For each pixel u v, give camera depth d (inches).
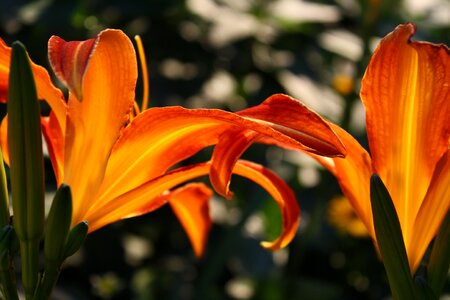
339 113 48.6
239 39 50.1
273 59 51.1
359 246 56.0
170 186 22.9
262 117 22.3
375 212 21.8
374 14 46.6
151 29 49.5
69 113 22.2
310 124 22.0
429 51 21.5
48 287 22.0
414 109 22.1
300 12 49.0
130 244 52.2
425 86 21.9
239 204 51.7
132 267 51.8
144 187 22.7
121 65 22.0
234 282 52.6
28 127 21.3
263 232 51.9
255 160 49.2
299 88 49.1
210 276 49.3
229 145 22.4
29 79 21.1
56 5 45.9
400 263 21.8
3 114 44.9
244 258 51.2
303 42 51.9
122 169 22.6
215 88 50.3
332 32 49.8
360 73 47.7
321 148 21.7
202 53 50.7
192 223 26.2
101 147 22.3
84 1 46.5
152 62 49.9
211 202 51.3
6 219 22.4
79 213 22.5
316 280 55.3
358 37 49.8
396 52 21.7
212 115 21.8
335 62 52.2
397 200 22.6
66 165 22.3
